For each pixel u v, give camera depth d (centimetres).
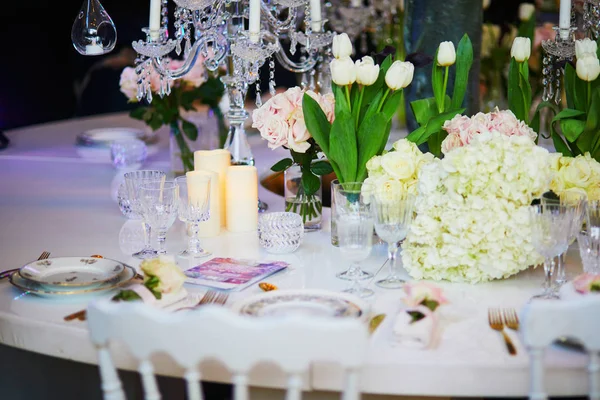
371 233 184
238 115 264
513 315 175
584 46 225
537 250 183
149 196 213
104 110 639
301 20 425
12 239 237
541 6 482
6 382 214
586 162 217
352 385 132
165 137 397
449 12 308
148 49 235
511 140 198
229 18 257
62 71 629
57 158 350
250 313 169
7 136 396
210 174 236
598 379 138
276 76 596
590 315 135
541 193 198
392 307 183
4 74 587
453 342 164
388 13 435
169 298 179
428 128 229
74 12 622
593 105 224
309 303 174
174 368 162
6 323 178
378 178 215
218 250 226
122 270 197
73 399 215
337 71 216
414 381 155
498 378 154
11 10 580
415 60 232
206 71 304
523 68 246
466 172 192
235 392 135
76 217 261
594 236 185
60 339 172
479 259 195
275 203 278
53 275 196
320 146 225
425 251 197
